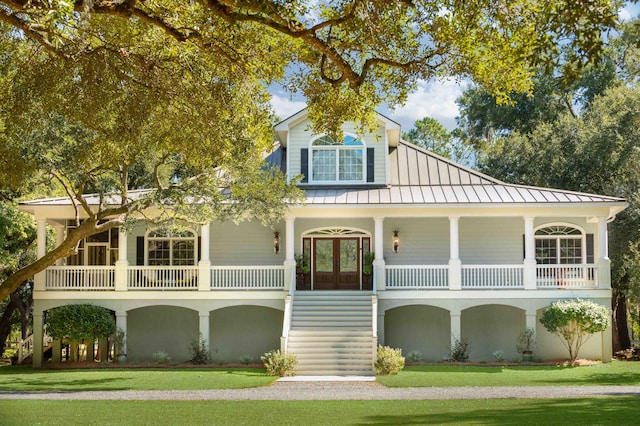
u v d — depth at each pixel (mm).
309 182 29094
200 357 26094
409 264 28641
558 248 28422
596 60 9641
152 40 15531
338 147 29203
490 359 27719
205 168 21609
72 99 14680
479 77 14320
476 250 28578
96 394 18469
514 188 28062
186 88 15469
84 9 11031
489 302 26172
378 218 26797
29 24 12242
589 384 19812
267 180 23156
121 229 21125
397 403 16438
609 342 25766
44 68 14641
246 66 15586
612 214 28359
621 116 33125
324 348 23859
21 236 32469
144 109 15203
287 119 28984
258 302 26531
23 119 16000
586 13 9633
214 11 12453
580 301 25188
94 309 25453
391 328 28062
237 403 16641
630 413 14273
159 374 22719
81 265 28719
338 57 13625
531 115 42656
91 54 14164
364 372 22688
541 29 10547
